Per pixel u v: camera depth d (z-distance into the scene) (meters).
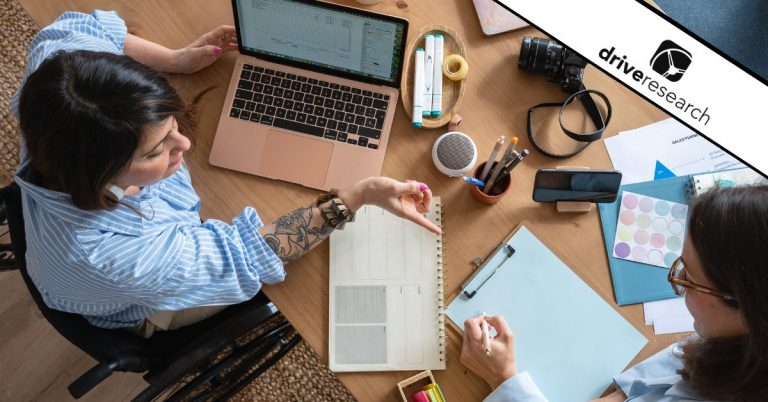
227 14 1.18
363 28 0.97
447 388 0.99
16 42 1.87
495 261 1.03
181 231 0.99
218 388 1.57
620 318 1.01
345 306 1.02
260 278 1.01
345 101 1.08
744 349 0.77
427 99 1.08
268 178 1.09
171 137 0.86
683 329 1.00
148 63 1.12
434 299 1.01
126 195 0.92
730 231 0.71
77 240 0.86
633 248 1.04
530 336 1.00
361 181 1.02
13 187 0.98
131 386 1.67
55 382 1.69
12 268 1.36
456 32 1.12
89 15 1.08
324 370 1.67
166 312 1.13
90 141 0.75
